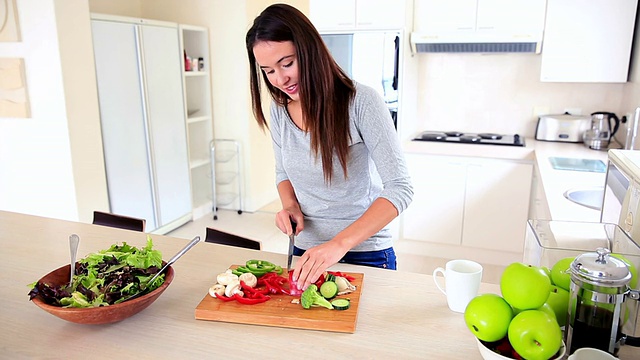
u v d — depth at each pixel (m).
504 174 3.19
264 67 1.27
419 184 3.40
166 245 1.53
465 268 1.14
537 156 2.89
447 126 3.79
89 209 3.28
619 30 2.95
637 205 1.15
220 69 4.26
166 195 3.91
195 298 1.18
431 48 3.42
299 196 1.55
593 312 0.86
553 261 0.99
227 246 1.52
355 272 1.32
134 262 1.12
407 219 3.50
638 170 1.22
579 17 3.01
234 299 1.13
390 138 1.32
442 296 1.19
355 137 1.37
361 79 3.37
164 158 3.84
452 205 3.37
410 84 3.49
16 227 1.71
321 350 0.97
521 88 3.54
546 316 0.81
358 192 1.47
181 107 3.97
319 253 1.13
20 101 3.13
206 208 4.52
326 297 1.12
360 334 1.02
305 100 1.26
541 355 0.80
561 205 1.89
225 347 0.98
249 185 4.47
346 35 3.33
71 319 0.99
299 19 1.19
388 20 3.22
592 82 3.35
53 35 2.94
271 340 1.00
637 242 1.15
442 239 3.46
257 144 4.53
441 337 1.01
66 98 3.03
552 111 3.50
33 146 3.23
